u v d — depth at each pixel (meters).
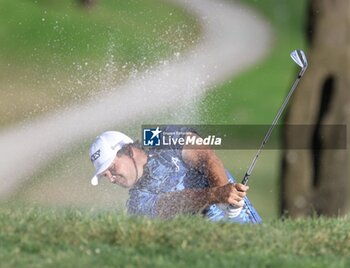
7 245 20.05
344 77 42.22
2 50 113.06
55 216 22.58
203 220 22.39
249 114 118.00
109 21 127.25
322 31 42.28
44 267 18.55
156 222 21.66
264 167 78.38
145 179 25.72
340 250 21.45
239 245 20.73
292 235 21.72
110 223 21.38
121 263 18.91
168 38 129.12
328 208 42.72
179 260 19.48
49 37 118.81
